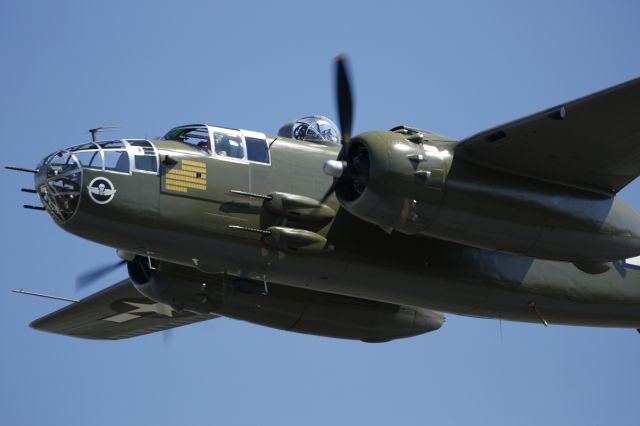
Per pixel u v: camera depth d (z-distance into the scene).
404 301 52.91
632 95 42.97
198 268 48.66
